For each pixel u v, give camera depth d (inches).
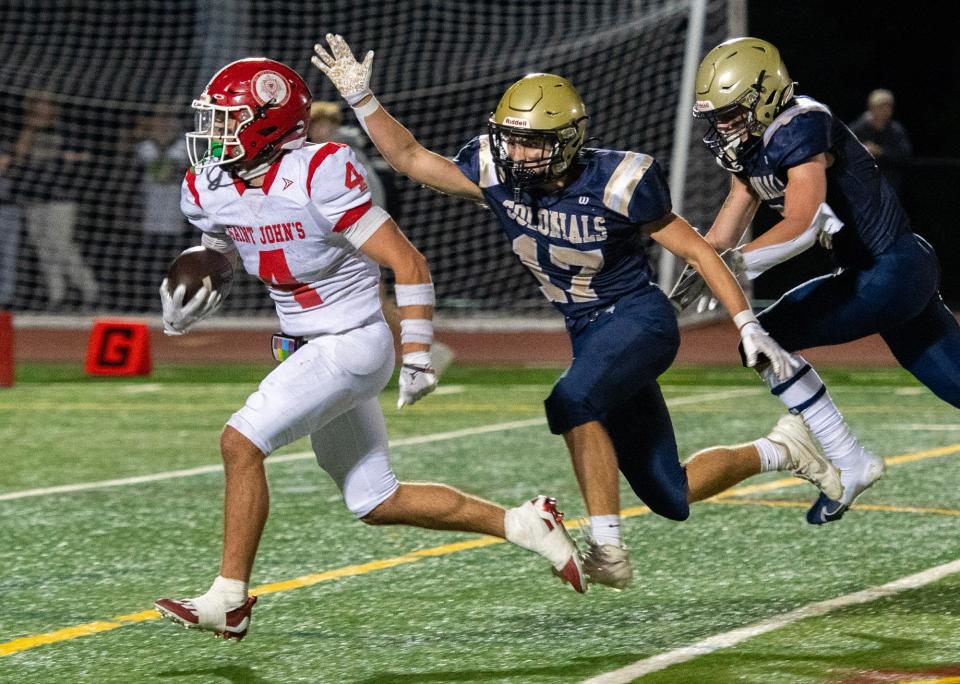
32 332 1916.8
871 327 651.5
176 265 563.8
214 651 551.2
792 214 605.9
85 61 2150.6
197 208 542.3
